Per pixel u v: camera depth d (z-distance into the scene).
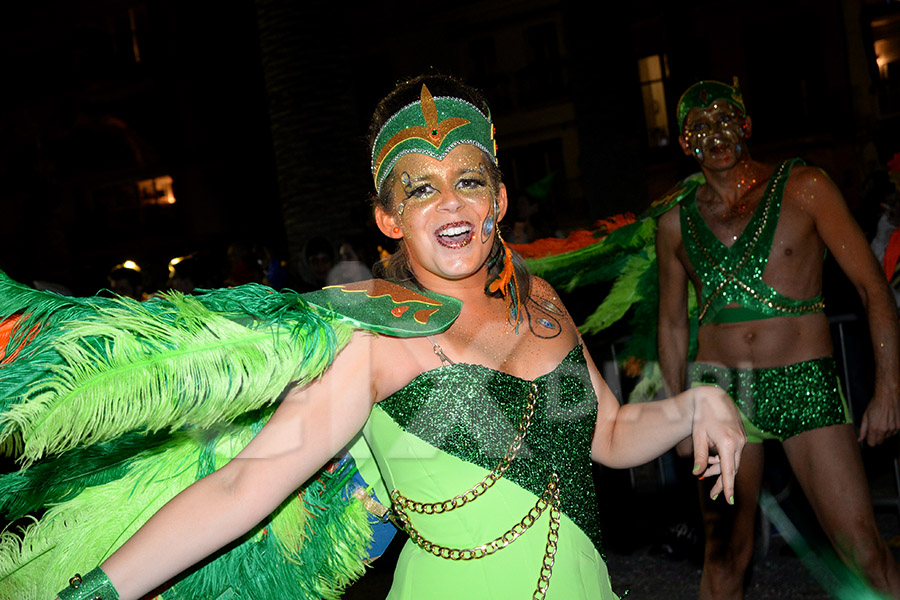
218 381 1.63
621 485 5.29
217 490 1.56
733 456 1.90
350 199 9.60
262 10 9.68
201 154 30.36
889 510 4.89
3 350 1.80
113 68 31.61
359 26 28.20
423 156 1.81
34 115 31.69
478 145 1.84
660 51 25.64
